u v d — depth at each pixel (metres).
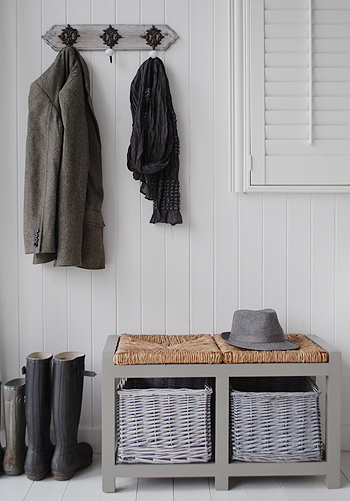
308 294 2.03
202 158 2.01
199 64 2.00
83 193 1.86
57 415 1.72
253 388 1.92
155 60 1.94
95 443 1.99
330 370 1.66
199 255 2.02
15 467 1.76
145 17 1.99
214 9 2.00
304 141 1.92
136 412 1.65
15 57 1.98
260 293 2.02
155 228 2.01
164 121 1.88
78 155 1.84
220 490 1.66
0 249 2.00
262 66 1.92
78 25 1.97
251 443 1.67
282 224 2.02
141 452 1.65
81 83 1.91
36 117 1.87
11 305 2.01
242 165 1.96
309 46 1.90
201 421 1.65
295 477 1.78
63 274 2.01
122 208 2.01
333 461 1.67
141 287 2.02
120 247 2.01
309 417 1.69
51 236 1.79
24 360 2.01
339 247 2.03
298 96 1.92
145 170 1.84
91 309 2.01
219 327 2.03
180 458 1.65
